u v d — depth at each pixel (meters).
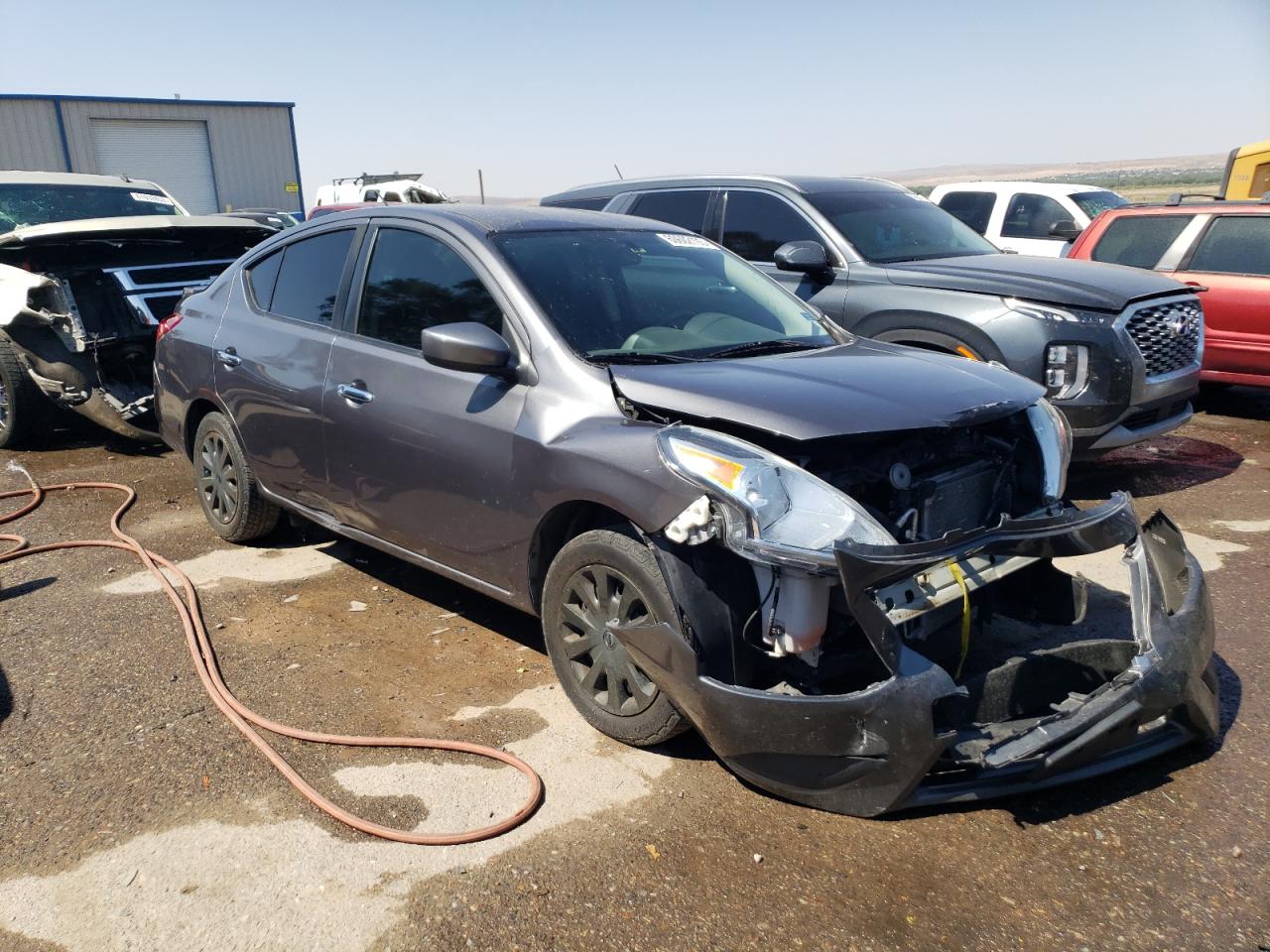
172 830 2.84
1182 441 7.50
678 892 2.58
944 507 3.13
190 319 5.27
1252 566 4.78
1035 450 3.48
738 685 2.86
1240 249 7.86
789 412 2.88
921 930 2.44
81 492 6.39
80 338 6.74
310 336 4.38
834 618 2.87
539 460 3.30
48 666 3.85
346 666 3.87
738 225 7.02
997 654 3.62
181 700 3.59
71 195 8.99
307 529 5.50
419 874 2.66
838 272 6.35
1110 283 5.68
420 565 4.04
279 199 31.89
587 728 3.39
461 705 3.56
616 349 3.49
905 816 2.88
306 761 3.19
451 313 3.80
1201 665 2.92
